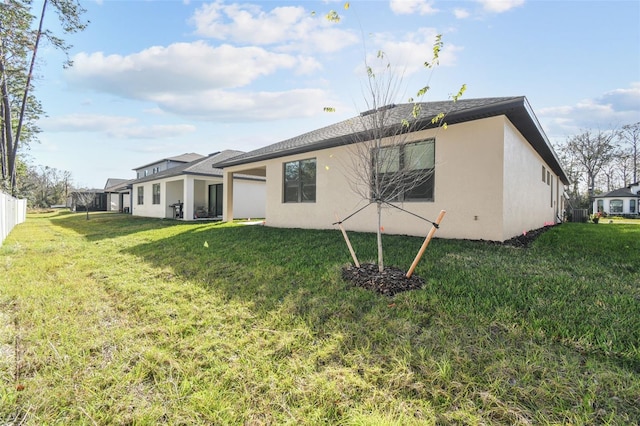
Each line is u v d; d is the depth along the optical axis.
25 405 1.99
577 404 1.84
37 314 3.43
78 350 2.66
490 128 6.31
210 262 5.70
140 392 2.13
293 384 2.17
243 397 2.05
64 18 14.41
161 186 19.17
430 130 7.02
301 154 10.10
